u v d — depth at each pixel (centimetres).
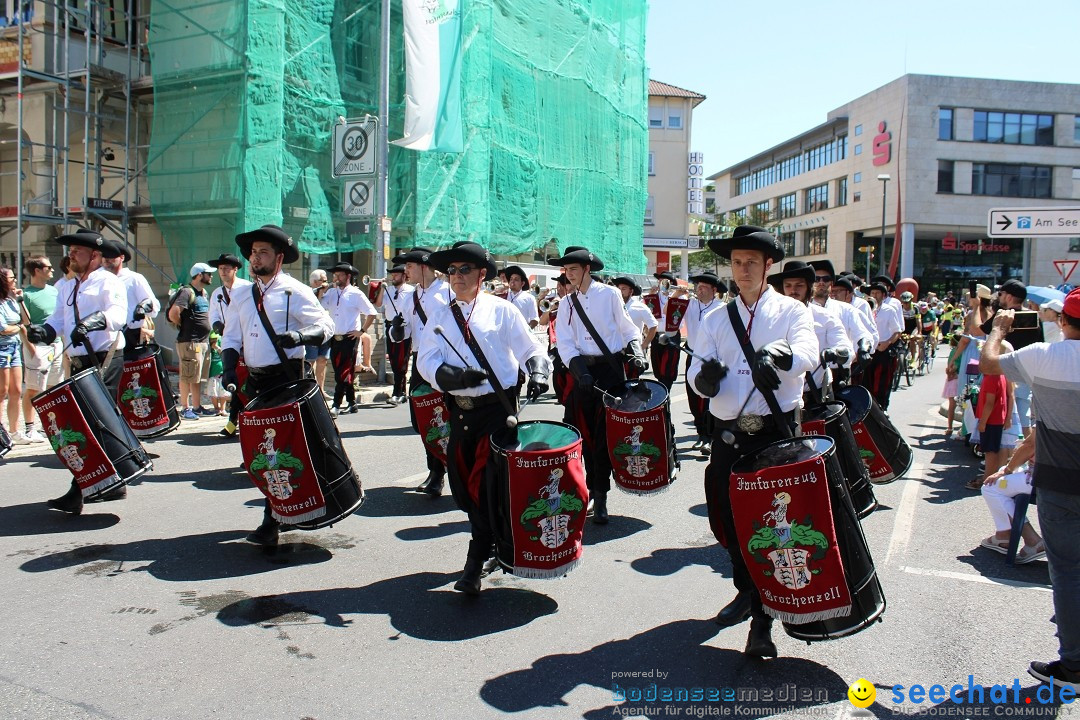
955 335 1038
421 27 1541
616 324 671
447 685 376
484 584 508
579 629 441
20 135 1348
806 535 358
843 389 658
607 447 636
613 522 655
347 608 464
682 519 664
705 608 473
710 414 425
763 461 375
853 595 364
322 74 1526
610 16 2712
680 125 4275
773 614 373
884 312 938
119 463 603
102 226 1469
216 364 1080
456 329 486
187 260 1428
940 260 5300
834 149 5744
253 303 564
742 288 407
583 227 2483
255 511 652
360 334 1168
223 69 1358
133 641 414
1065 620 373
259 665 391
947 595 499
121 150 1559
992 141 4984
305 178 1495
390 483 761
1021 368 381
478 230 1903
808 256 6194
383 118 1398
